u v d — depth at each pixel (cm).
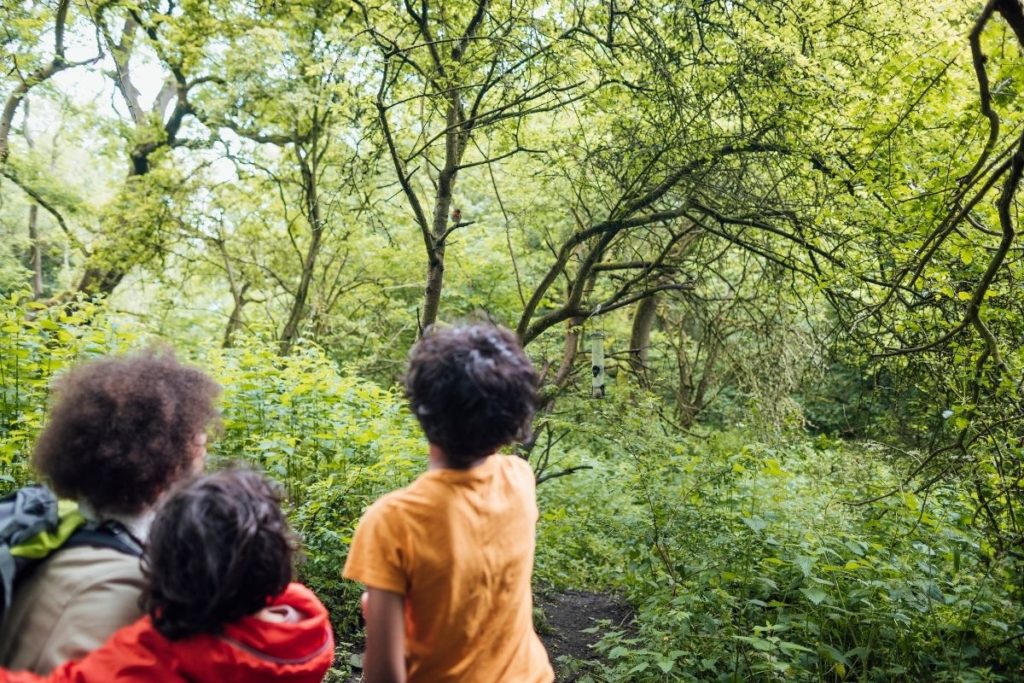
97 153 1418
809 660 425
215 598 121
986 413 434
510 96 684
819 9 645
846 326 617
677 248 875
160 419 141
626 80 683
